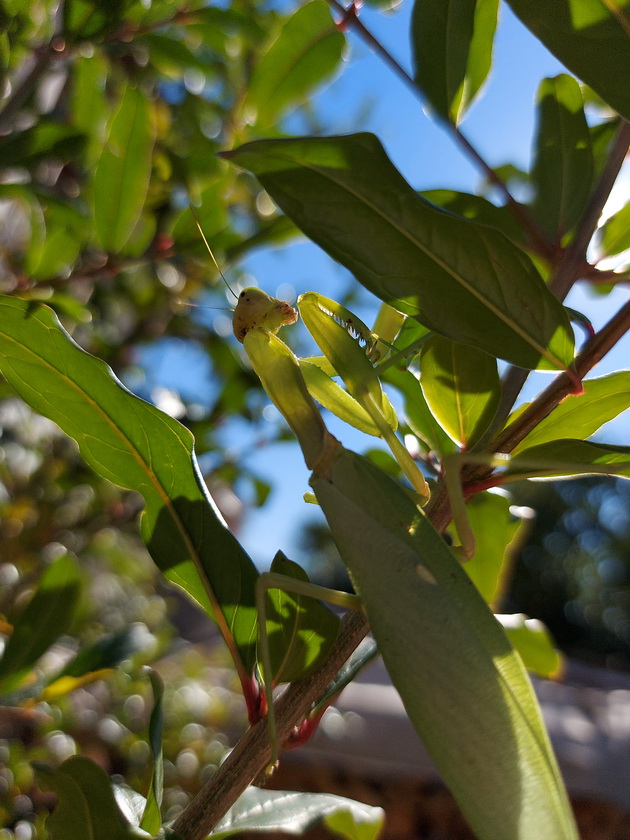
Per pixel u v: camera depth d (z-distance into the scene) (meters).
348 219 0.06
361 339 0.09
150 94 0.18
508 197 0.09
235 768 0.07
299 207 0.06
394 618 0.07
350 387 0.08
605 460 0.08
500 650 0.07
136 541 0.29
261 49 0.15
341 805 0.09
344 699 0.36
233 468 0.21
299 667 0.07
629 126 0.08
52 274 0.14
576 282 0.09
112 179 0.13
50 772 0.06
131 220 0.13
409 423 0.11
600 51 0.07
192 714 0.31
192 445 0.08
